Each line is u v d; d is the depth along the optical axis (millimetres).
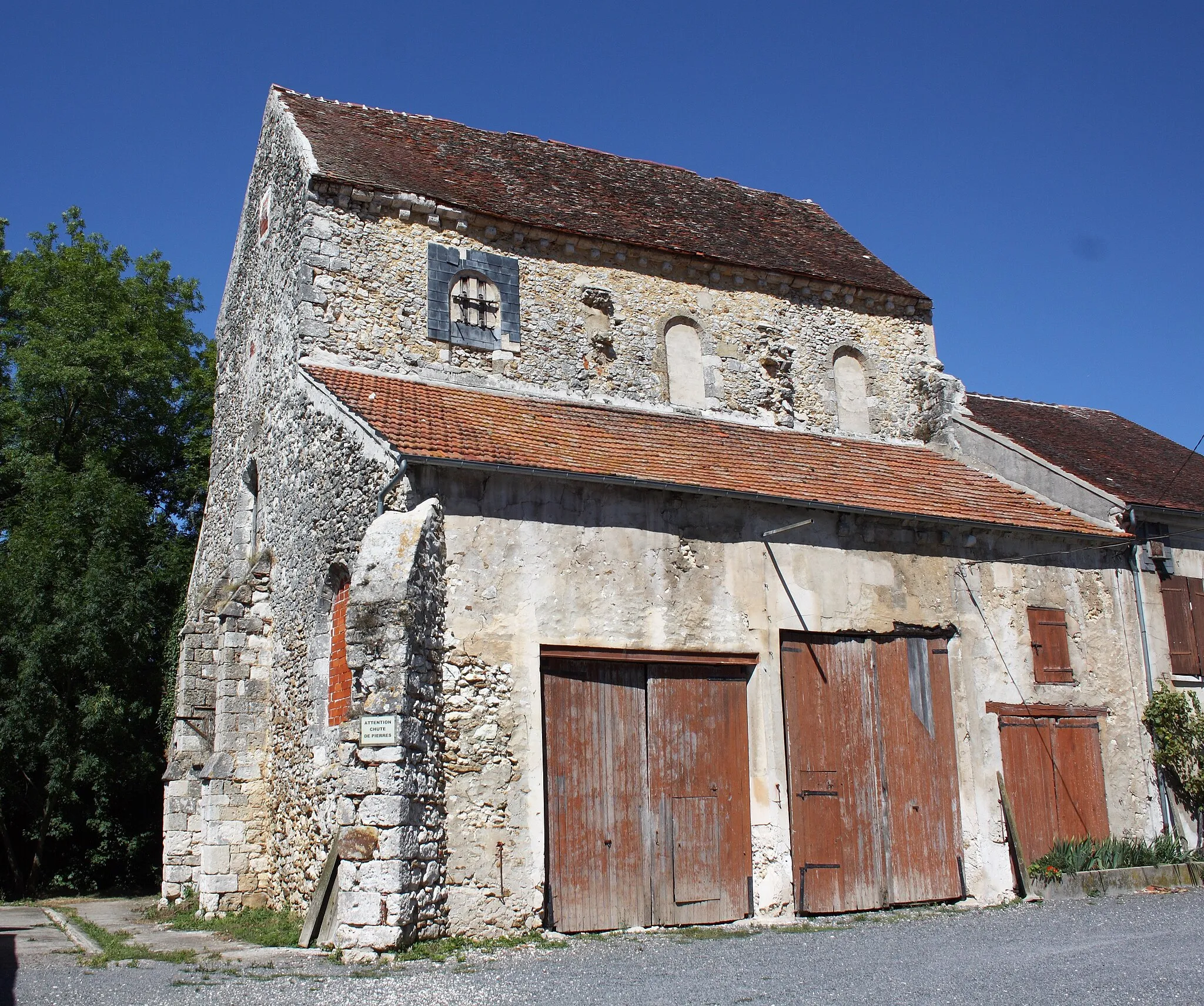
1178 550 15617
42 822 17953
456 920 9789
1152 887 12883
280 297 14586
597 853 10773
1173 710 14227
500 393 14133
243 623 13539
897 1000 7102
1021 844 13125
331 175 13875
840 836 12109
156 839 19000
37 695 17641
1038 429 17734
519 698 10578
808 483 13328
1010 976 7844
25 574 18500
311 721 11734
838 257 18359
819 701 12359
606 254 15641
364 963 8742
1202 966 8023
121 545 19703
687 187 18984
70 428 23016
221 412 17984
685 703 11648
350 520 11344
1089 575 14656
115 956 9281
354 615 9727
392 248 14188
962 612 13500
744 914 11398
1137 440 19000
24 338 23859
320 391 12477
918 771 12766
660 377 15461
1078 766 13852
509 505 11000
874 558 13070
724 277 16453
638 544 11617
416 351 13961
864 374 17250
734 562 12148
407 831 9273
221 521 17031
